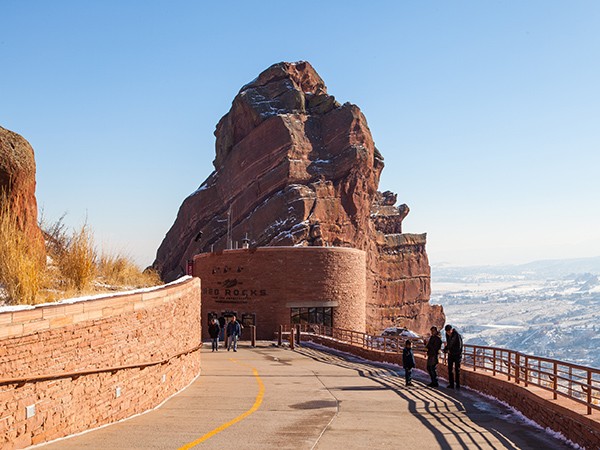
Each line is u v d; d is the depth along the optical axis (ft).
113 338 45.78
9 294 42.78
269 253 182.09
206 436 39.86
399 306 346.74
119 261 68.39
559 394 44.32
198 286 79.71
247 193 305.94
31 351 34.68
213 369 88.94
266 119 306.76
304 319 180.96
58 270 53.88
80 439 37.68
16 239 47.83
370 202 317.83
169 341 60.70
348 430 43.88
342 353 123.44
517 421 49.21
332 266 184.03
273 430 43.01
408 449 37.58
